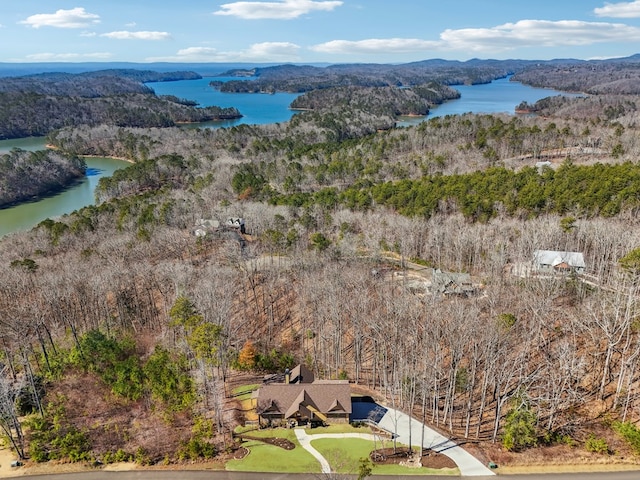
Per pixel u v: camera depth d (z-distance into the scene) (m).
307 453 52.50
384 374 62.25
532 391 58.50
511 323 63.56
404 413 59.16
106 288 79.38
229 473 50.19
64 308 79.44
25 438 55.50
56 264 92.12
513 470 49.19
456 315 63.28
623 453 50.59
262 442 54.59
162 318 80.94
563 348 57.03
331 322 73.75
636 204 99.00
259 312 83.38
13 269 85.06
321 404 57.25
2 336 68.81
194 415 59.78
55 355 69.62
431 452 52.03
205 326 59.78
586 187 109.19
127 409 61.34
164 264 89.94
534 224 97.25
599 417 55.19
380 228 107.94
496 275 82.94
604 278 80.56
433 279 81.31
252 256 101.38
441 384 62.88
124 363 65.81
